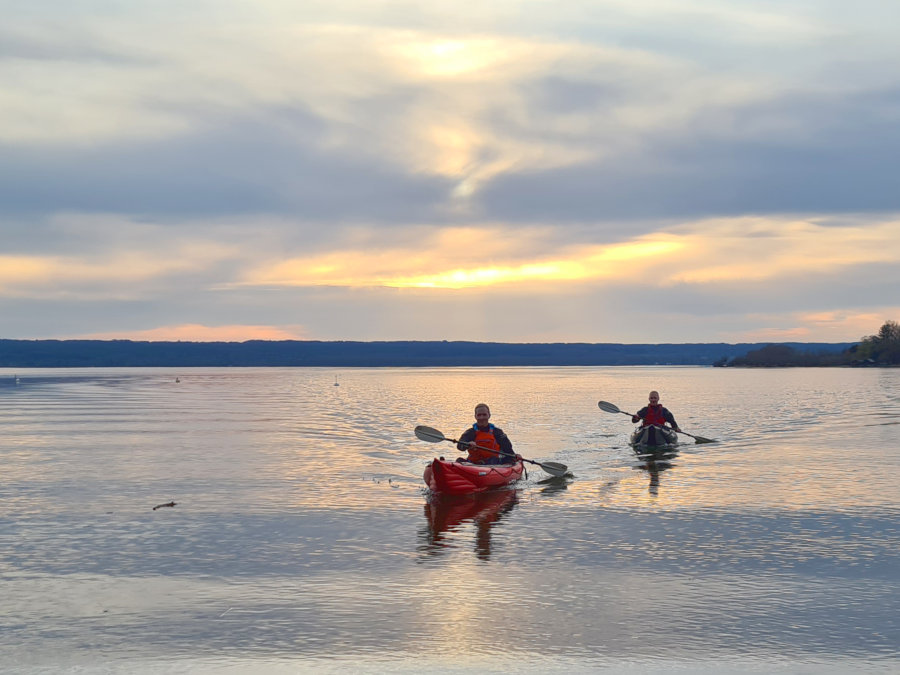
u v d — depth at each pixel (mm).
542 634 7504
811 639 7375
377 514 13203
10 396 55250
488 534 11680
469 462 17156
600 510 13461
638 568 9758
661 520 12578
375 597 8641
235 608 8305
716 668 6719
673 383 85562
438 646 7203
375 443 24281
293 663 6832
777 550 10609
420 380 103250
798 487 15531
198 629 7676
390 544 11078
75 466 18797
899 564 9891
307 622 7855
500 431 17688
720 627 7688
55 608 8352
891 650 7105
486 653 7035
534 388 72812
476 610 8188
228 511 13414
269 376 126375
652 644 7250
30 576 9555
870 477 16703
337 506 13883
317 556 10422
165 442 24219
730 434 26609
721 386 73625
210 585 9125
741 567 9789
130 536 11594
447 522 12539
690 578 9320
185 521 12617
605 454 21641
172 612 8188
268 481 16594
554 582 9188
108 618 8016
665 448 22969
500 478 16047
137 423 31562
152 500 14422
